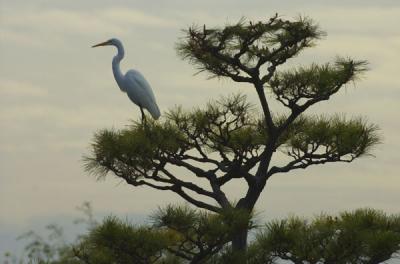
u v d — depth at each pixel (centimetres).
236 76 1631
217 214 1480
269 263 1516
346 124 1720
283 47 1620
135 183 1630
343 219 1541
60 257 1825
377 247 1466
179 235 1505
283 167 1720
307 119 1822
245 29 1573
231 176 1711
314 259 1491
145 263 1471
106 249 1554
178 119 1702
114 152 1568
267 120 1681
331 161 1716
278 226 1491
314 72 1647
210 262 1492
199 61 1636
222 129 1739
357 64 1645
